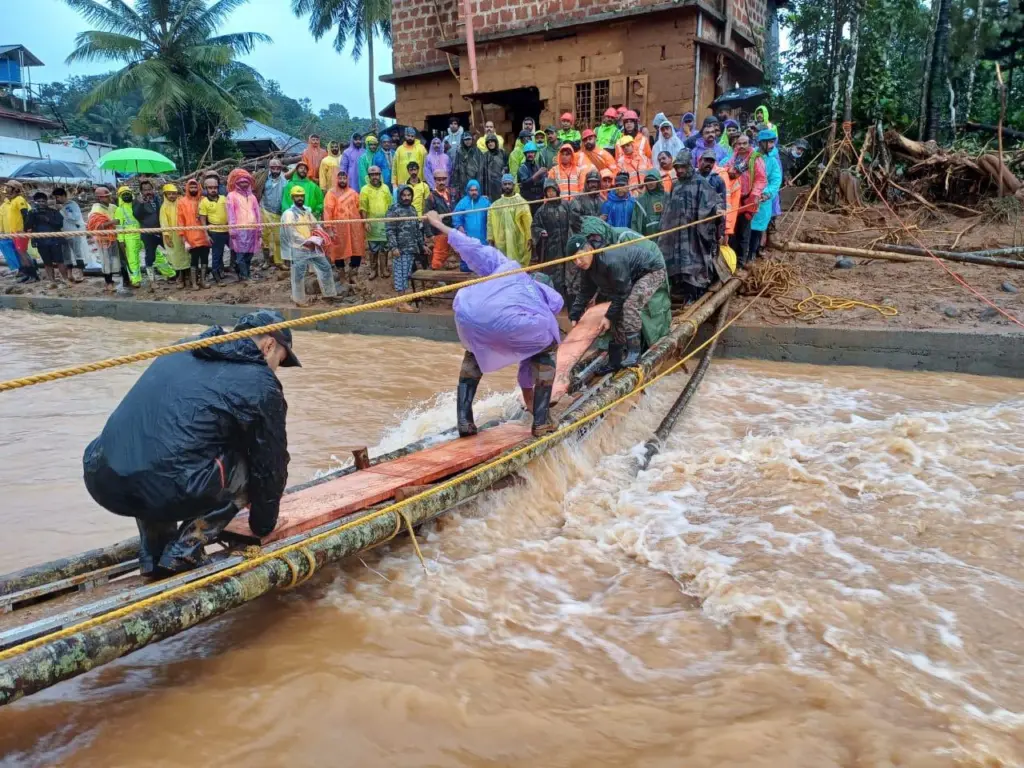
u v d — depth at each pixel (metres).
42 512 5.18
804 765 2.75
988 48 19.81
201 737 2.93
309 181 14.62
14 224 16.34
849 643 3.49
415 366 9.90
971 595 3.91
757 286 11.51
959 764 2.73
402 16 19.28
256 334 3.25
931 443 6.16
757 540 4.59
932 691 3.16
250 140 36.44
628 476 5.77
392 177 14.51
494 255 5.27
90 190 24.81
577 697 3.18
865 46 19.34
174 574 3.53
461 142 13.73
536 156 12.42
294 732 2.96
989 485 5.34
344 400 8.17
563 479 5.64
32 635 2.96
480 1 17.48
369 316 12.23
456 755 2.84
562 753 2.84
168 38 32.84
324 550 3.78
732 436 6.82
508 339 5.04
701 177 9.88
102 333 12.62
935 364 9.33
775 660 3.40
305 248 12.68
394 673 3.31
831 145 16.19
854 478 5.51
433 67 18.64
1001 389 8.41
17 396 8.24
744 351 10.20
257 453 3.39
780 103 20.67
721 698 3.15
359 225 13.81
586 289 7.81
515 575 4.29
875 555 4.37
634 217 10.41
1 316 14.48
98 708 3.11
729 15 16.42
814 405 7.83
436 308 12.53
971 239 13.16
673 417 7.02
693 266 9.87
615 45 16.23
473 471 4.76
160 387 3.24
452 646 3.54
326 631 3.64
